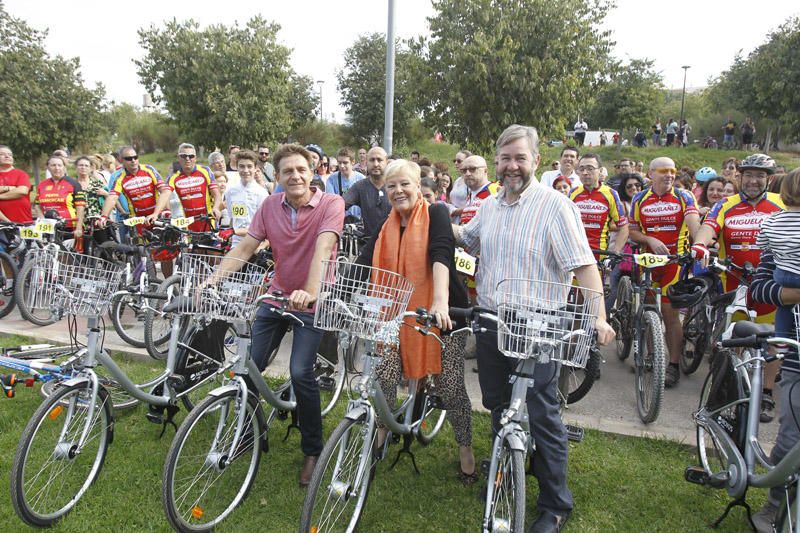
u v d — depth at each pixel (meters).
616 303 5.22
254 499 3.15
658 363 3.79
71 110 13.94
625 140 29.28
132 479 3.30
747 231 4.26
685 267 4.46
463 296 3.20
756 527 2.87
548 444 2.76
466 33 11.00
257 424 3.13
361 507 2.88
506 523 2.42
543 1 10.73
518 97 11.07
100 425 3.20
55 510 2.97
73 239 6.88
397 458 3.38
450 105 11.23
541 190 2.75
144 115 33.25
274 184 8.73
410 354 3.12
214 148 14.66
